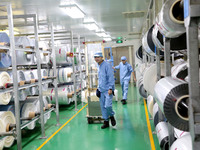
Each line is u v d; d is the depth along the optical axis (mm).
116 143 3906
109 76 4566
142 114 5930
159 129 3051
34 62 4672
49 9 6242
